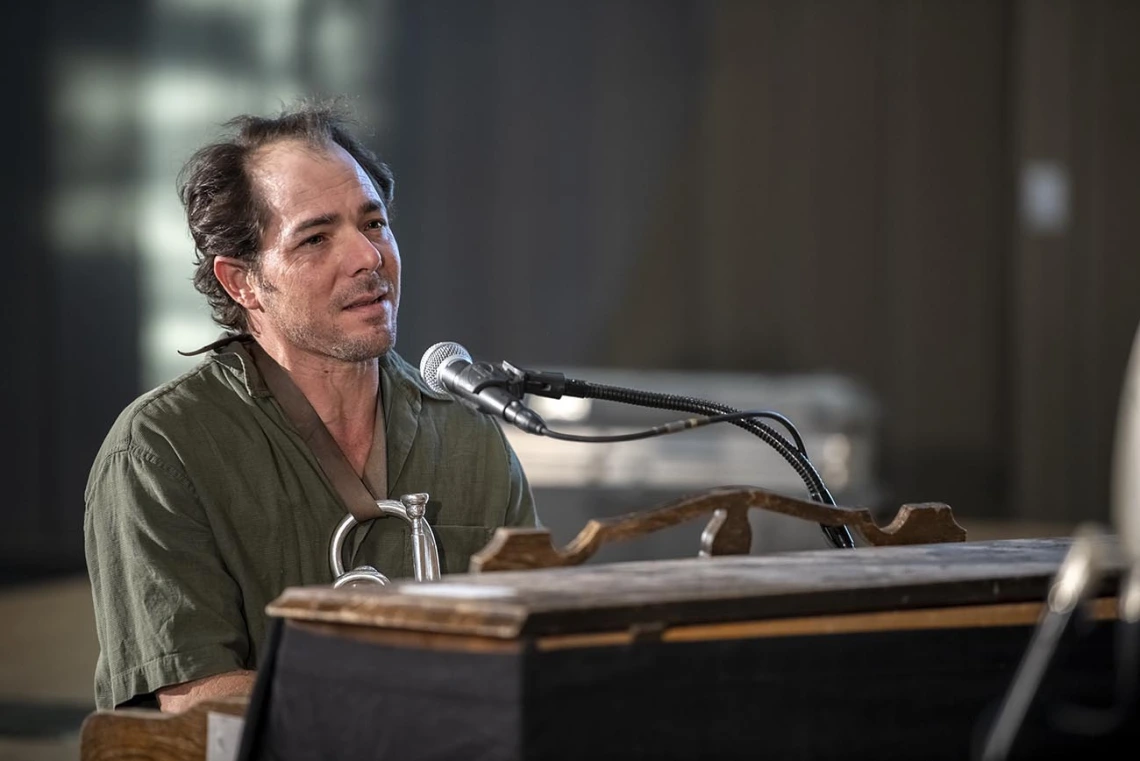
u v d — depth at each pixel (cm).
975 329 2902
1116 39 2811
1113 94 2816
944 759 354
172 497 561
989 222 2884
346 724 337
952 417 2917
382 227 612
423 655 323
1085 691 350
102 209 2919
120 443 575
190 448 574
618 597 322
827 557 399
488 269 3020
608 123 2981
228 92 2919
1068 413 2858
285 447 588
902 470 2925
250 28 2917
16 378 2945
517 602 316
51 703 1530
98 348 2941
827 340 2938
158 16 2898
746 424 498
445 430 636
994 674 361
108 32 2895
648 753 320
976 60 2866
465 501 627
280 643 356
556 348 3012
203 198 609
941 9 2872
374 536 596
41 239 2919
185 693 539
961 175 2888
